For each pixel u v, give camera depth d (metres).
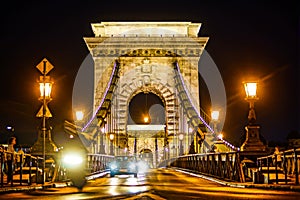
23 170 25.42
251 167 25.14
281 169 24.19
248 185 23.02
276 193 19.00
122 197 18.83
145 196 19.11
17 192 21.17
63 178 28.72
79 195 20.00
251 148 25.34
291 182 22.69
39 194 20.41
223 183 28.05
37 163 25.91
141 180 35.53
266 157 23.25
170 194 20.03
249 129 25.50
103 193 21.36
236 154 25.81
